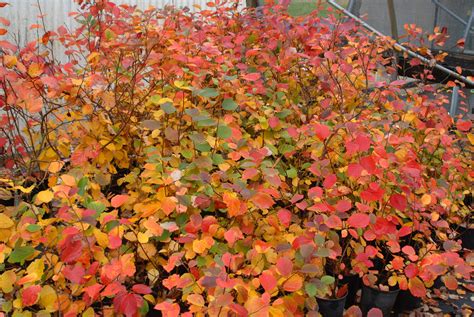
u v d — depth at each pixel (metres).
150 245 1.81
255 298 1.39
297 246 1.69
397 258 1.96
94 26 2.78
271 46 2.82
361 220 1.71
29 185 2.41
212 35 3.14
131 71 2.54
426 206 2.45
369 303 2.19
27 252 1.54
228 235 1.61
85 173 2.13
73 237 1.51
